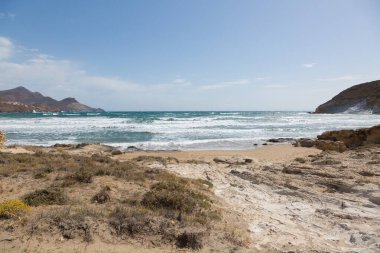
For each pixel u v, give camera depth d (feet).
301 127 191.01
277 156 86.94
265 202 36.81
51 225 22.11
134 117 292.61
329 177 48.88
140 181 38.19
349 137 105.50
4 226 21.80
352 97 440.04
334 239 25.55
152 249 20.86
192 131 159.74
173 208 28.48
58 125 181.88
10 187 33.76
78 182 35.73
